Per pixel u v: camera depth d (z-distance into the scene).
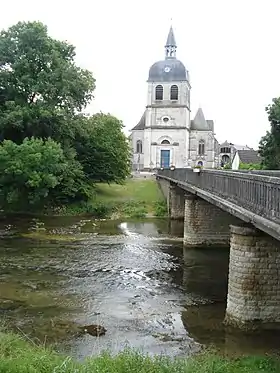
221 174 17.12
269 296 13.87
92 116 50.94
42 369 8.83
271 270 13.89
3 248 26.55
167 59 83.19
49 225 35.75
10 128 42.16
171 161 81.56
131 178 61.75
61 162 41.72
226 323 14.23
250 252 13.88
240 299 13.95
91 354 11.77
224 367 10.25
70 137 46.25
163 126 81.31
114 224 37.38
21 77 42.88
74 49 47.69
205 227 27.66
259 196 11.95
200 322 14.83
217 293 18.22
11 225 35.09
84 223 37.38
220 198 16.72
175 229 35.53
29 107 42.56
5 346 10.65
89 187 45.94
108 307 16.25
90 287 18.72
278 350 12.52
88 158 48.97
